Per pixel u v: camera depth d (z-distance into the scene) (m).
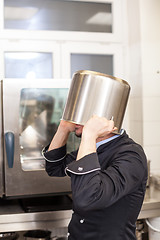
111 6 2.63
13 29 2.42
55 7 2.51
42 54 2.49
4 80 1.76
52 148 1.45
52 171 1.49
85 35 2.57
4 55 2.41
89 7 2.58
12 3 2.41
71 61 2.56
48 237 2.01
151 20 2.48
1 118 1.79
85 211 1.05
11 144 1.75
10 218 1.74
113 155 1.18
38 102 1.83
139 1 2.45
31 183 1.82
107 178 1.06
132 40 2.60
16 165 1.79
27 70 2.46
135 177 1.10
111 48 2.63
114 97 1.15
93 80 1.13
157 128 2.51
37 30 2.47
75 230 1.27
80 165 1.06
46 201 1.94
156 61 2.49
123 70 2.66
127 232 1.20
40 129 1.86
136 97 2.56
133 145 1.20
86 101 1.14
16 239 1.90
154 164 2.50
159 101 2.50
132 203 1.17
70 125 1.43
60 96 1.87
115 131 1.19
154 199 1.99
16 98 1.78
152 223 1.99
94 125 1.10
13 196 1.80
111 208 1.16
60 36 2.52
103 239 1.18
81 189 1.04
